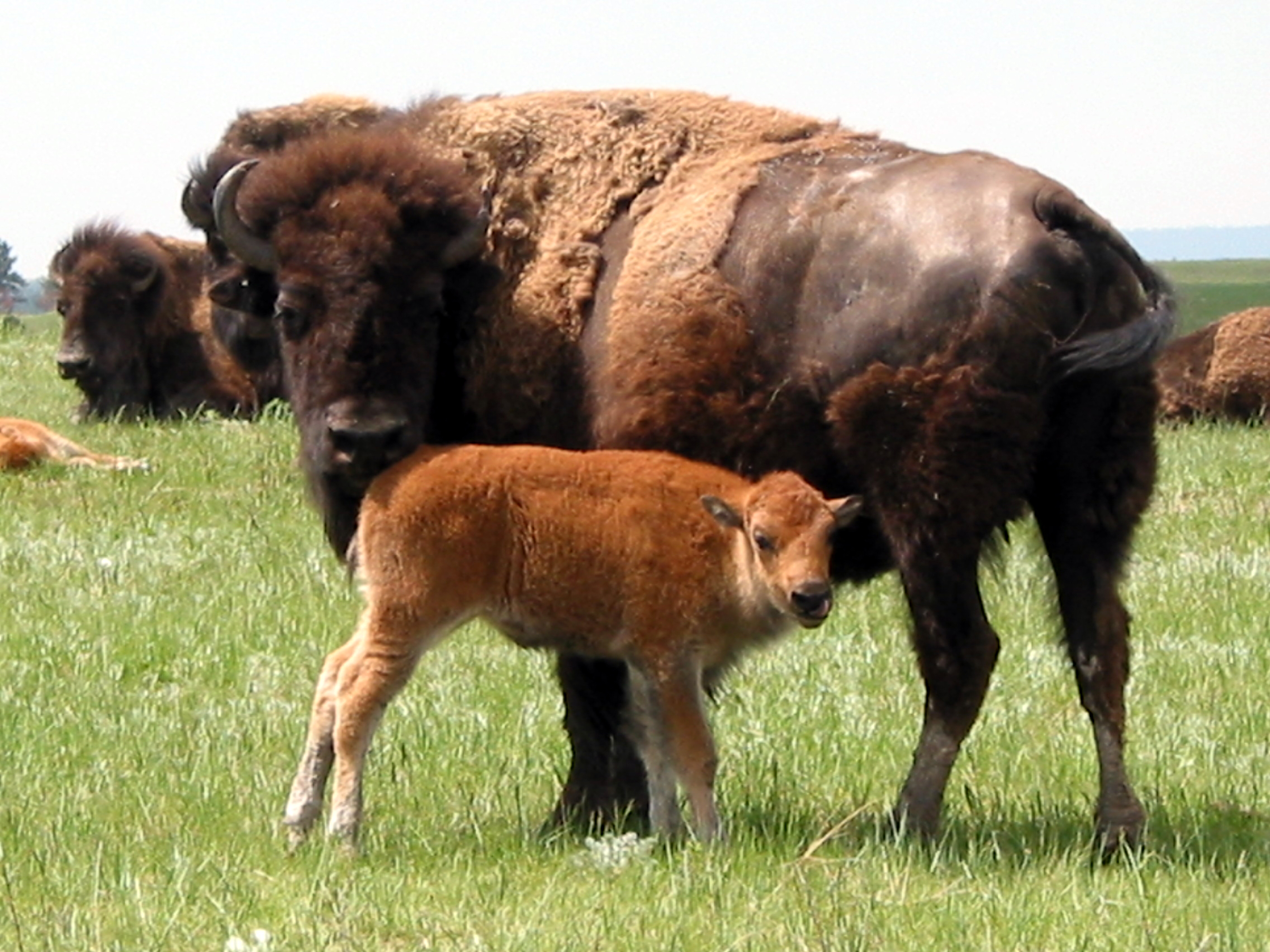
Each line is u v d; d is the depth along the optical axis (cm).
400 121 1589
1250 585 2286
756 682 1839
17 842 1284
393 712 1697
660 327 1375
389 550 1288
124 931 1080
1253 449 3462
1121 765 1310
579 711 1423
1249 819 1412
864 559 1380
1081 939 1070
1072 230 1283
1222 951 1055
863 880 1187
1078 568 1322
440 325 1462
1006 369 1262
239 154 1762
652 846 1267
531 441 1472
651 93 1518
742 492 1305
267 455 3122
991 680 1384
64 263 3703
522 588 1310
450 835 1351
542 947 1047
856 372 1300
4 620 2050
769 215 1367
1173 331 1266
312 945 1048
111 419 3628
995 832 1334
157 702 1744
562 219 1477
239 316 3291
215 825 1350
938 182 1324
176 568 2333
